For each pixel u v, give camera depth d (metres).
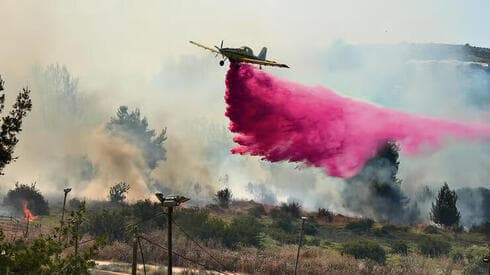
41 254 23.44
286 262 54.84
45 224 65.44
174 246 58.22
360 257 61.25
